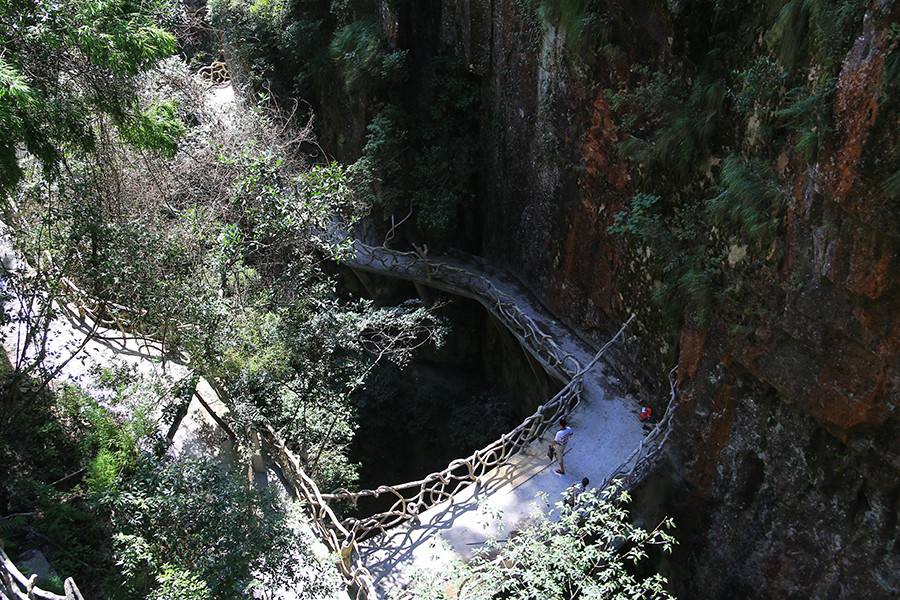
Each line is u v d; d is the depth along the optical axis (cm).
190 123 2042
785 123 1174
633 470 1488
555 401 1683
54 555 1104
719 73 1356
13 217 1478
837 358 1136
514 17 1930
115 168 1471
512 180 2128
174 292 1421
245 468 1417
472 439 2198
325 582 1127
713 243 1369
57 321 1605
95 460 1209
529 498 1501
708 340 1388
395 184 2278
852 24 1020
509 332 2191
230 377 1475
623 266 1723
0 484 1220
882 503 1152
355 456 2295
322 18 2342
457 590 992
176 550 1083
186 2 2875
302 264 1642
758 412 1331
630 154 1540
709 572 1476
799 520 1294
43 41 1060
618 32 1573
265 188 1576
